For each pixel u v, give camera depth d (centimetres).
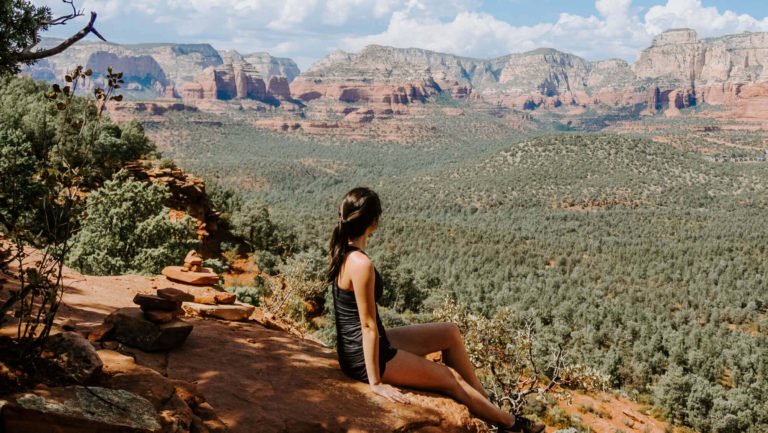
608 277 11762
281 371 427
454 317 1400
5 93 4619
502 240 14350
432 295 6575
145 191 2133
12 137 1052
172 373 403
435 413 388
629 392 5562
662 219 18475
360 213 389
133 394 288
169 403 311
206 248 4453
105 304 603
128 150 4678
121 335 439
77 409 258
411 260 10731
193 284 724
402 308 6450
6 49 496
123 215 2036
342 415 365
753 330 9381
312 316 3269
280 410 362
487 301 8438
